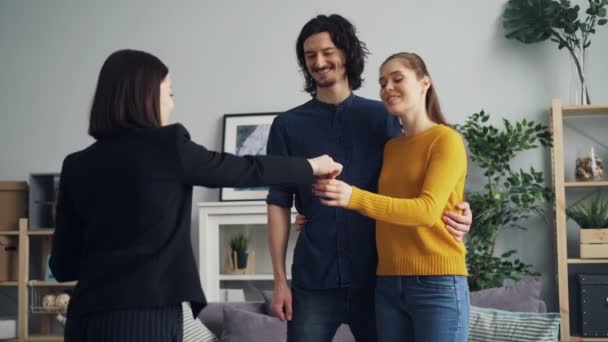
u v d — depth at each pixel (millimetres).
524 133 3906
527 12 4016
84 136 4457
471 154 4078
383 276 2066
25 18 4559
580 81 3932
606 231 3742
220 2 4387
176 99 4387
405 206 1880
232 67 4352
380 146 2188
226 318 3414
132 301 1503
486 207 3799
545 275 4020
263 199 4180
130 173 1566
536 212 4047
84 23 4500
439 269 1967
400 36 4203
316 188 1890
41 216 4199
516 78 4102
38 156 4488
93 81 4469
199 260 4062
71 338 1555
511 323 3125
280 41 4320
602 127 4051
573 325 3996
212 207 3953
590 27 3930
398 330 2037
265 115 4266
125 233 1556
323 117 2230
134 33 4453
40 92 4516
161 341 1533
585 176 3879
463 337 1983
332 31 2184
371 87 4203
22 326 4105
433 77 4160
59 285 4145
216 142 4328
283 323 3357
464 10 4164
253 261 3939
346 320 2170
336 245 2154
